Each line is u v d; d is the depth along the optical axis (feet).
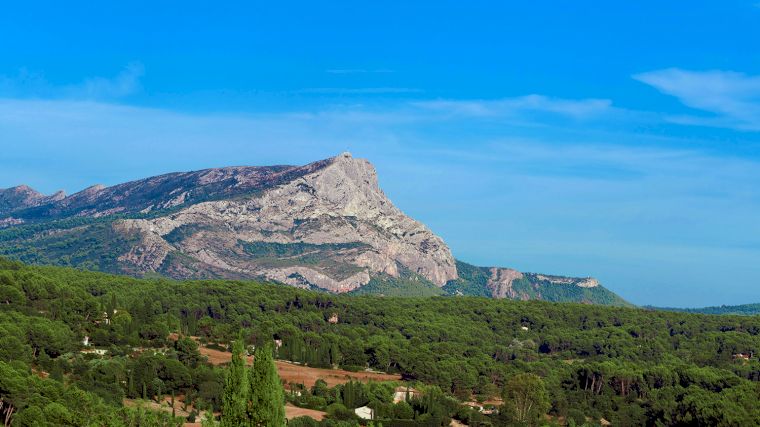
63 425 629.51
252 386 446.60
